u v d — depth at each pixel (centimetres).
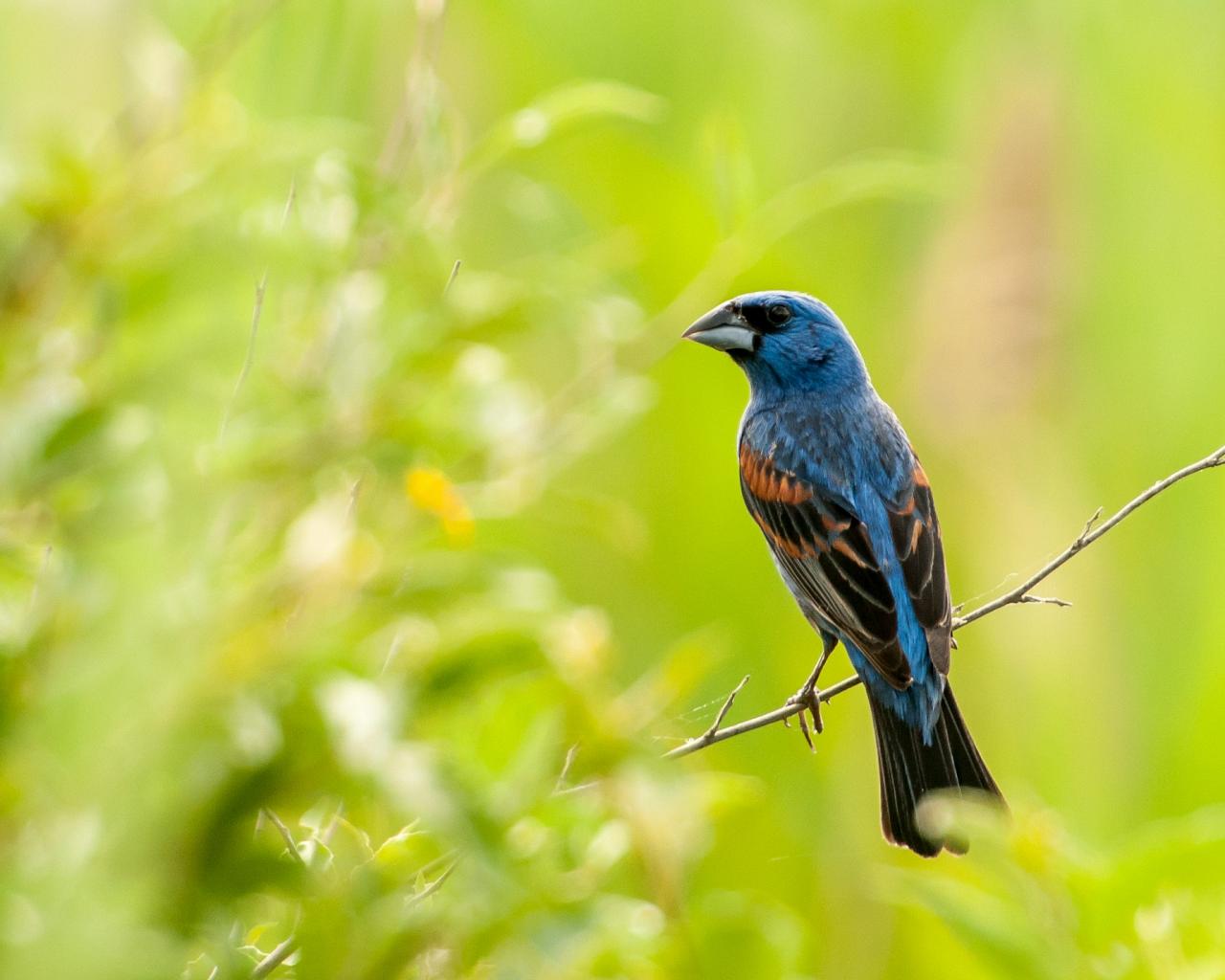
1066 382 1085
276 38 589
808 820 968
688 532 987
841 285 1068
